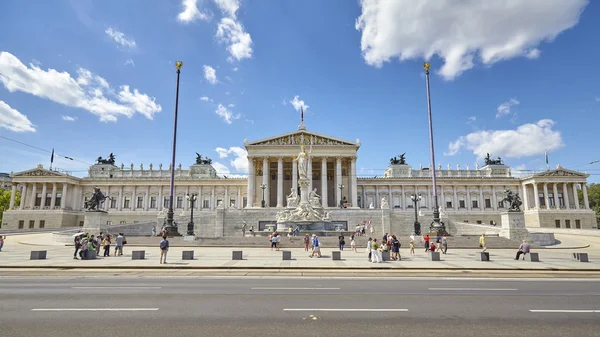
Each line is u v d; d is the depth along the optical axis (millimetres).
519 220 47000
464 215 110000
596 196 120688
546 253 36500
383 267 24094
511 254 34750
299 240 45312
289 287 16406
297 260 28344
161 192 113812
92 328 9750
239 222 72688
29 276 19922
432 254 28953
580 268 23625
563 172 106875
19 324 10117
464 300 13586
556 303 13156
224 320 10594
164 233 26375
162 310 11766
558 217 102875
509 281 18750
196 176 118312
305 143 99750
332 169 111438
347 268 23703
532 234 46625
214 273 21297
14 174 109062
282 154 99500
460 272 22328
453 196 112188
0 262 25766
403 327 9977
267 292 15070
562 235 63094
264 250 37469
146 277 19625
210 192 113125
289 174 110062
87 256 28516
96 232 46500
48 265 23906
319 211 63500
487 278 19828
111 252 34875
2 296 14031
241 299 13570
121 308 12031
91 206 47156
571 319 10930
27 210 106688
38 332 9398
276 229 58938
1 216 113688
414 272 22219
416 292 15219
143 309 11898
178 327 9859
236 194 112875
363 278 19562
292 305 12578
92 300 13305
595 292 15500
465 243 43312
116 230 60281
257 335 9211
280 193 97812
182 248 39188
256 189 107125
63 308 12000
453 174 118875
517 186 113188
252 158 100188
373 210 73312
